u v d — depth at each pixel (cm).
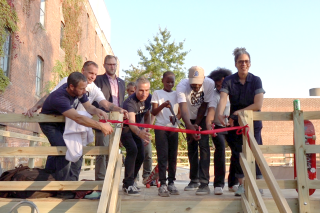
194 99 479
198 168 516
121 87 585
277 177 1012
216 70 514
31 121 414
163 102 499
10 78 1150
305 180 411
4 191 416
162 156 455
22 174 417
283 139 2736
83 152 411
